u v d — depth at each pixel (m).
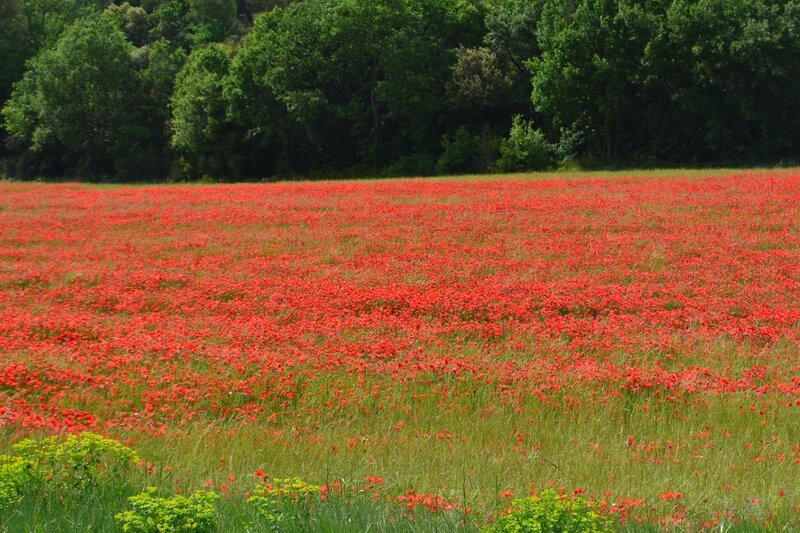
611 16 105.94
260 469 15.65
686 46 102.56
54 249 46.59
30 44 166.12
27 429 18.17
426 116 123.00
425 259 41.06
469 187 72.56
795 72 97.75
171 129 134.38
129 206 65.19
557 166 108.50
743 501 14.23
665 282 35.44
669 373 23.19
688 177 75.12
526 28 120.44
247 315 30.94
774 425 19.02
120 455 15.35
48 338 27.66
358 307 31.69
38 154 144.12
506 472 15.66
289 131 125.31
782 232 45.75
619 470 15.92
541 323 29.17
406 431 18.95
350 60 124.44
